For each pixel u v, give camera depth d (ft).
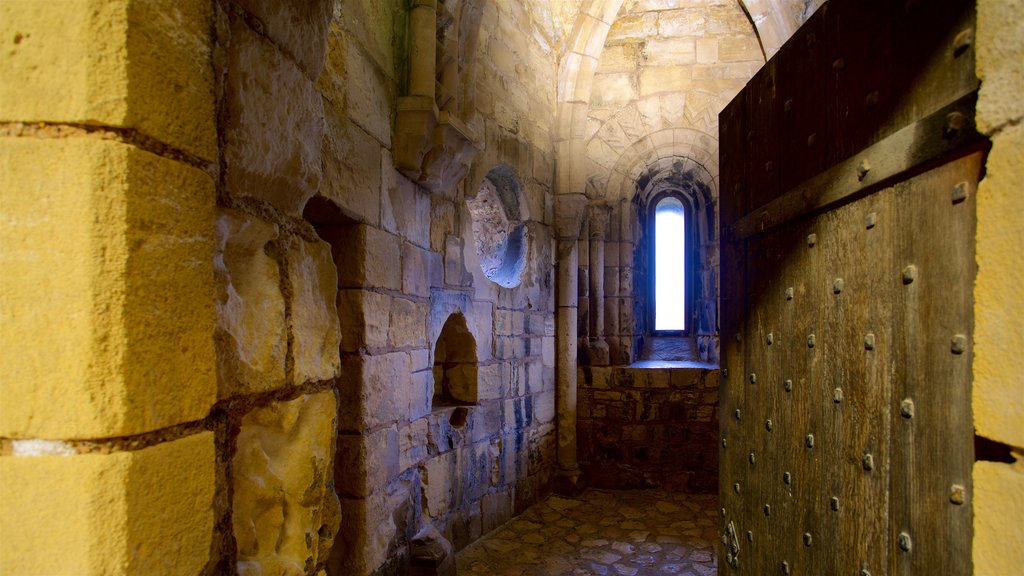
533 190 17.69
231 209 3.46
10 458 2.52
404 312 10.91
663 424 19.45
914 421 4.02
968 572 3.49
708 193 21.03
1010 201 2.83
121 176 2.55
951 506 3.63
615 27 20.04
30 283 2.49
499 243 17.40
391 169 10.46
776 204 6.27
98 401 2.46
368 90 9.56
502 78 15.80
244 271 3.65
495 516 15.47
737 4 19.45
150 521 2.65
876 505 4.46
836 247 5.11
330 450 4.51
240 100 3.46
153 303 2.69
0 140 2.52
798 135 5.87
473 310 14.38
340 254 9.40
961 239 3.60
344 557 9.39
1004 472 2.86
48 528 2.48
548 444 18.66
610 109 20.13
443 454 12.91
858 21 4.78
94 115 2.52
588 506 17.60
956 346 3.61
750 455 7.02
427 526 11.92
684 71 19.72
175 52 2.87
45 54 2.54
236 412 3.50
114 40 2.56
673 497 18.57
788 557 5.97
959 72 3.57
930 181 3.88
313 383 4.33
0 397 2.50
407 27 10.77
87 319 2.46
